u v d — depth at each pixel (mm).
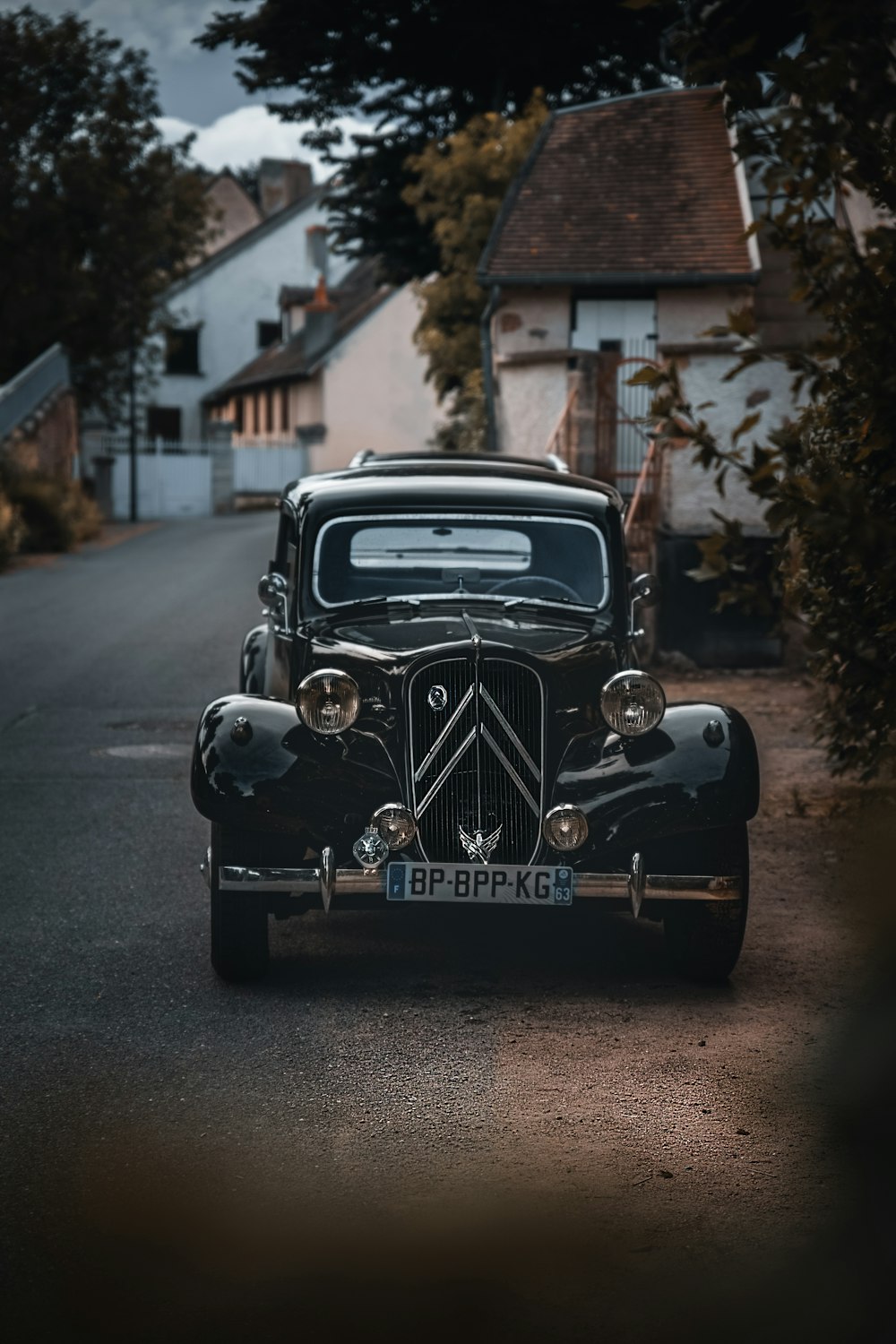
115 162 40562
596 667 6527
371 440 49688
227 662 16125
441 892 5902
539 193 21672
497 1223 3996
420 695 6102
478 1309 3562
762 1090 4961
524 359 20906
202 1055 5281
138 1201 4121
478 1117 4730
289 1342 3414
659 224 20766
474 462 8391
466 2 27031
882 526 4461
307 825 5984
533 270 20328
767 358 5059
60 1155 4422
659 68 27359
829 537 4664
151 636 18047
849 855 8047
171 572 25828
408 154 29359
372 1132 4613
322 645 6605
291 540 7508
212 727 6195
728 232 20422
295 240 59938
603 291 21297
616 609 7156
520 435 21562
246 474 48656
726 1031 5562
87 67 39875
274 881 5887
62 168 39406
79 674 15383
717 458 5125
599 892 5918
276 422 54344
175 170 41906
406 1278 3709
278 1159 4398
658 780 6059
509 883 5914
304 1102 4848
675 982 6219
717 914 6051
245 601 21406
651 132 22406
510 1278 3713
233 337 59469
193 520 42969
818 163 4840
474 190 26031
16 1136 4559
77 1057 5254
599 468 16547
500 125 25938
